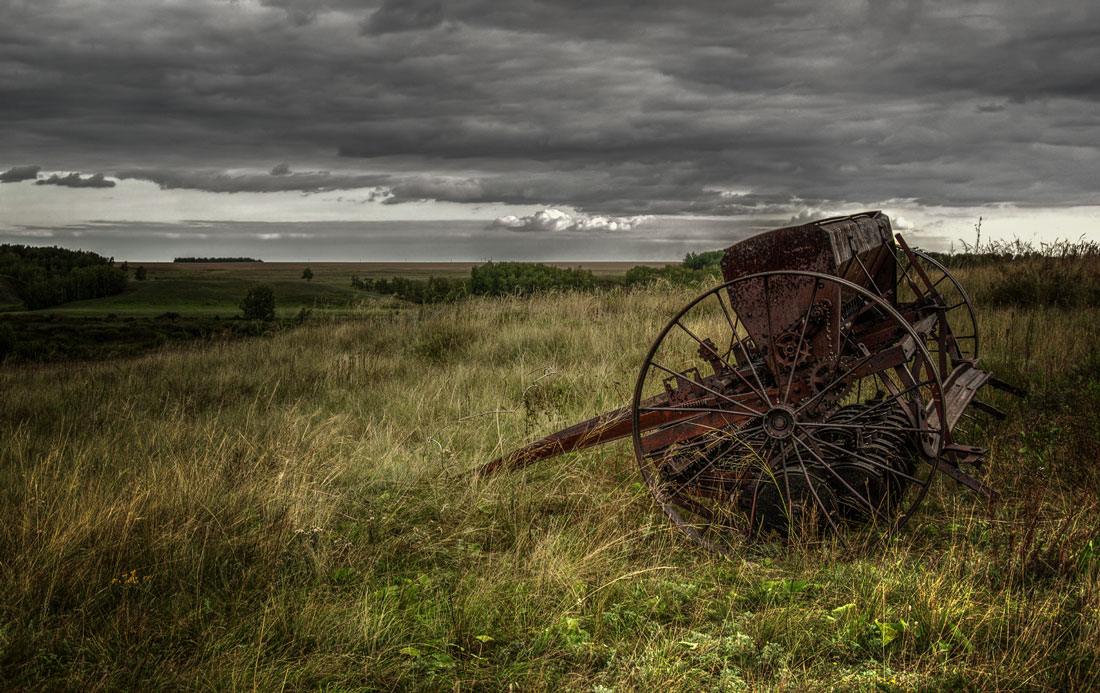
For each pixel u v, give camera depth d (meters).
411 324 14.45
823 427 4.29
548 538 4.41
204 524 4.64
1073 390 6.61
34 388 11.48
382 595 3.93
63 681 3.15
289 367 11.37
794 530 4.32
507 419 7.21
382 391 9.19
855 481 4.44
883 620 3.47
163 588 4.02
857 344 5.07
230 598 3.92
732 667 3.24
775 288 4.34
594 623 3.63
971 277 13.59
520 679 3.21
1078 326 9.66
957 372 5.83
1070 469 5.03
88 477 5.55
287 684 3.16
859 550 4.21
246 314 86.00
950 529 4.42
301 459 5.84
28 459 6.36
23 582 3.80
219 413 8.39
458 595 3.88
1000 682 2.99
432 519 5.11
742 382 4.84
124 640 3.49
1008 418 6.20
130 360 14.56
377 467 5.96
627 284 17.11
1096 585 3.55
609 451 5.87
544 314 14.37
